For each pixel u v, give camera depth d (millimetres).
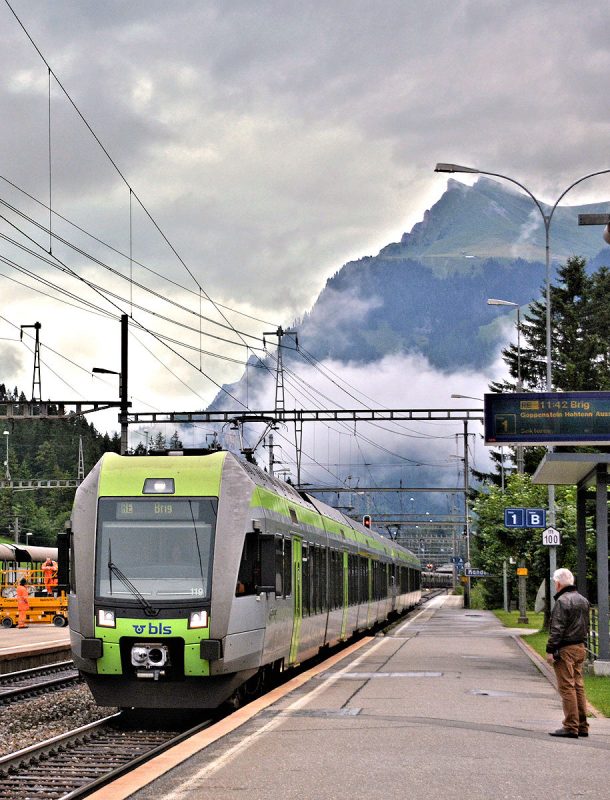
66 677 26938
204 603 18484
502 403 26719
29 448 198625
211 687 18500
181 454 20250
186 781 11602
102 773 14375
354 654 31562
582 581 28812
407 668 26219
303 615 25734
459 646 35500
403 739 14336
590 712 18172
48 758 15523
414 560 75625
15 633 43438
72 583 19172
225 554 18844
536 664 27812
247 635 19156
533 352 98750
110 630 18422
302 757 12961
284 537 22906
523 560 52594
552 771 12016
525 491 53844
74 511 19453
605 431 26531
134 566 18750
